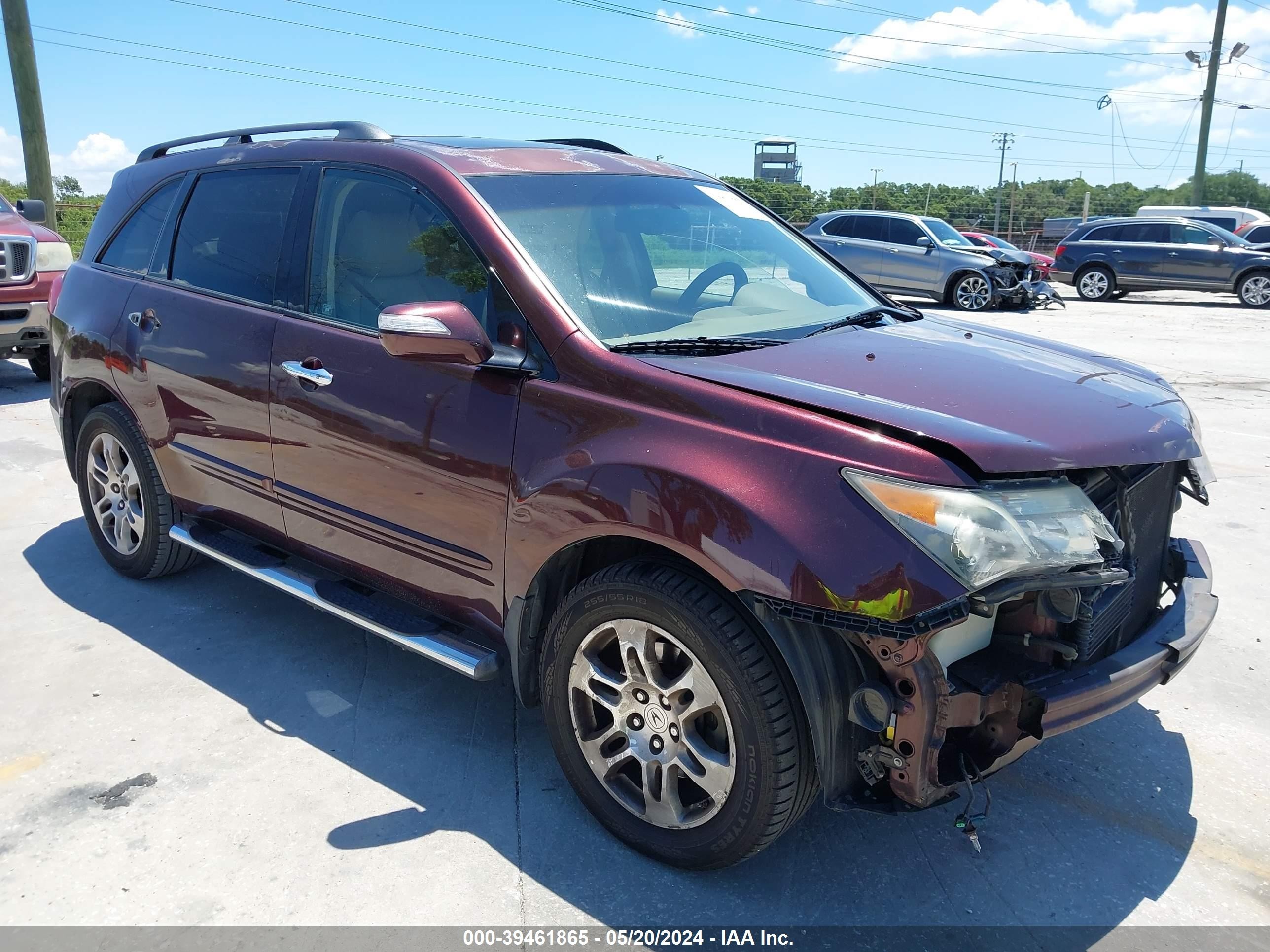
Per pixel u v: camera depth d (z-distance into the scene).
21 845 2.63
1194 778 3.02
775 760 2.23
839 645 2.20
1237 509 5.56
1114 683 2.31
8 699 3.38
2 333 8.05
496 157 3.22
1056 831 2.76
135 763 3.02
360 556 3.18
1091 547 2.17
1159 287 19.64
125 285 4.03
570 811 2.81
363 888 2.48
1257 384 9.45
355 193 3.20
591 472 2.43
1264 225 22.98
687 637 2.33
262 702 3.39
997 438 2.19
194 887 2.47
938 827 2.78
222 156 3.80
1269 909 2.46
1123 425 2.46
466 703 3.42
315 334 3.16
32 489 5.80
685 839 2.46
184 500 3.90
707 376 2.45
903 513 2.06
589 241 2.98
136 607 4.15
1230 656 3.81
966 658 2.36
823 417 2.24
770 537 2.13
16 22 14.66
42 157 15.21
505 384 2.67
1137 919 2.42
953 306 18.42
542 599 2.73
